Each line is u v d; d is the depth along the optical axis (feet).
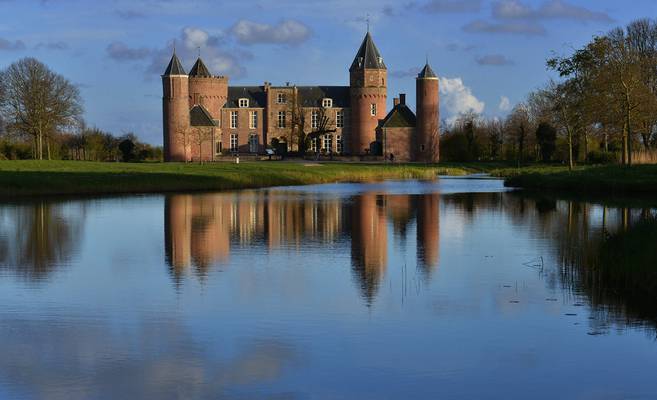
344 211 137.90
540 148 348.79
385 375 46.70
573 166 250.37
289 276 75.25
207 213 134.31
